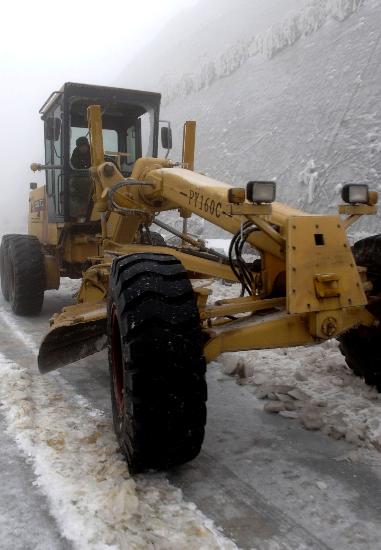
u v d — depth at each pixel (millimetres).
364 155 14492
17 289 6289
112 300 2648
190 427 2361
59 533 2139
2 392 3676
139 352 2285
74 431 3064
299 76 19531
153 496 2365
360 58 17125
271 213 2660
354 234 11938
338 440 2957
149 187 3986
